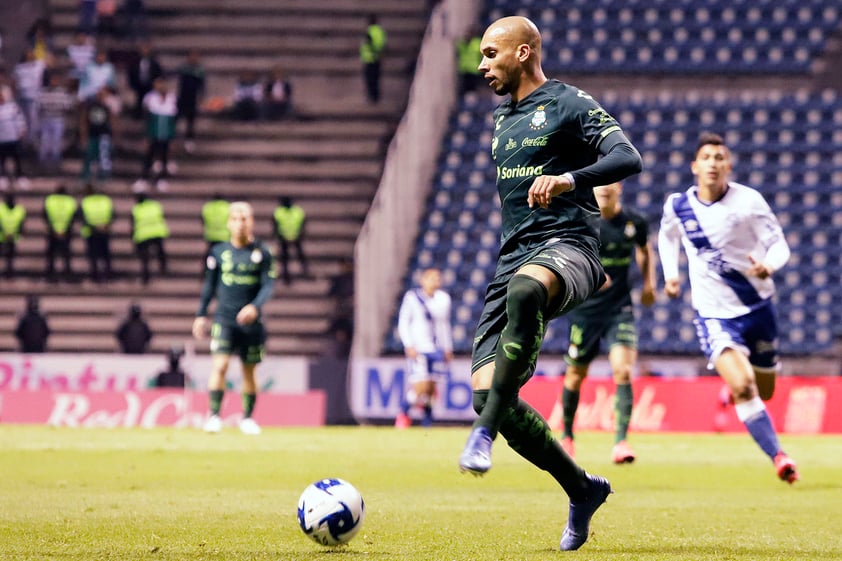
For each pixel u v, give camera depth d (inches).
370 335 2847.0
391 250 3093.0
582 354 1492.4
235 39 3929.6
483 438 611.5
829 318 3198.8
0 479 1232.8
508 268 706.8
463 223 3398.1
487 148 3565.5
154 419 2479.1
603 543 740.0
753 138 3627.0
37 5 4052.7
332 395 2625.5
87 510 925.8
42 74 3612.2
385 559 647.8
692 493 1135.0
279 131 3673.7
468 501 1028.5
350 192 3540.8
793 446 1863.9
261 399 2554.1
